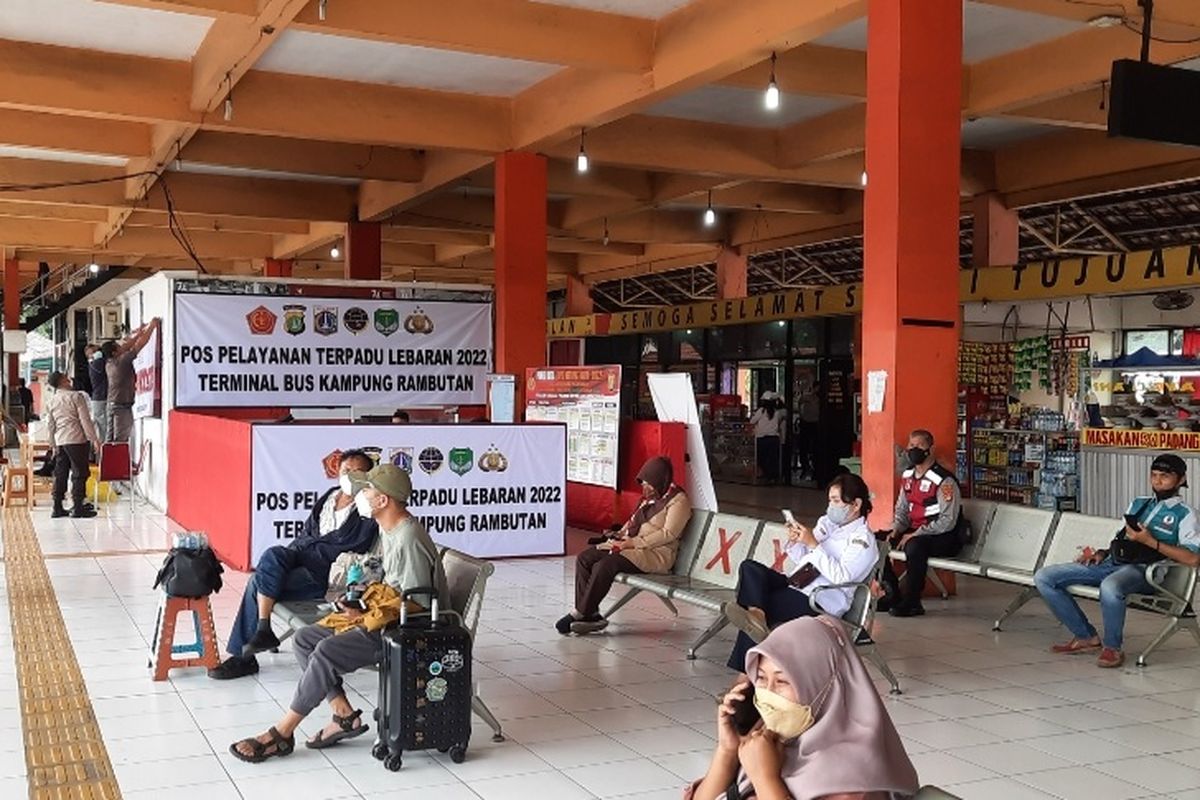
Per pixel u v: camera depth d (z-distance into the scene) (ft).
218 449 35.04
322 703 19.44
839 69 36.96
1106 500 40.68
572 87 39.37
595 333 80.69
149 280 51.37
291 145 49.96
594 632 24.95
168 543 37.27
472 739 17.67
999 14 33.50
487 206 64.13
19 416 95.86
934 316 28.53
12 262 93.09
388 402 49.44
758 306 62.64
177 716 18.61
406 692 16.16
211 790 15.33
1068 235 60.70
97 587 29.58
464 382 50.60
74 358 94.94
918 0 27.96
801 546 21.24
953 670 22.52
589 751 17.13
